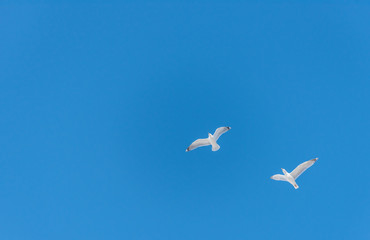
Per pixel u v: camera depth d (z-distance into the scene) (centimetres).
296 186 1634
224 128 1714
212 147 1698
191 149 1759
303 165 1631
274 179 1773
